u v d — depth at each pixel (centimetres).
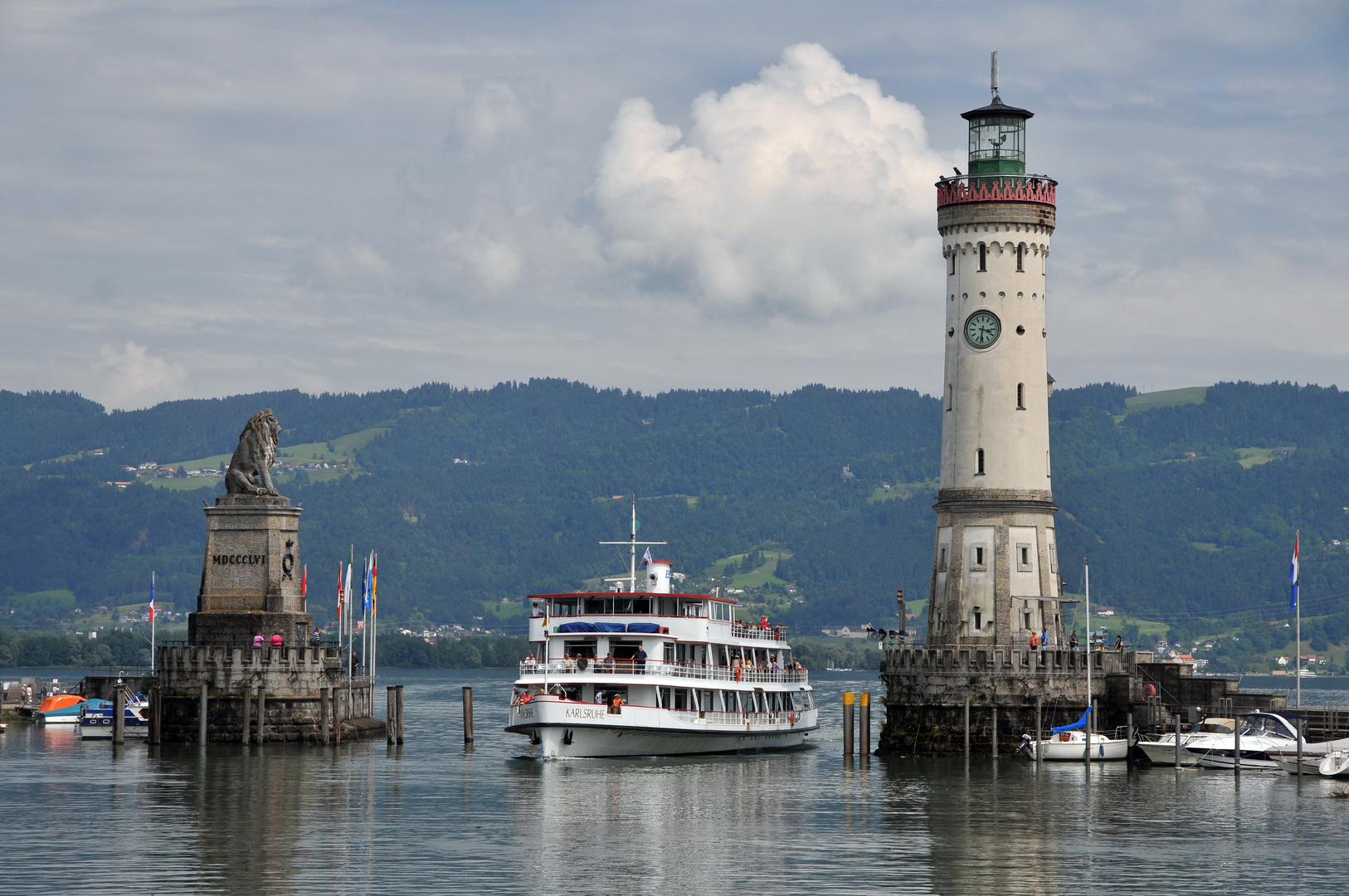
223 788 18362
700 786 18538
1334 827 15638
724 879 13262
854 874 13450
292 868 13638
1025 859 14062
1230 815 16375
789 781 18925
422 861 13925
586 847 14588
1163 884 13162
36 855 14200
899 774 19375
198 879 13212
